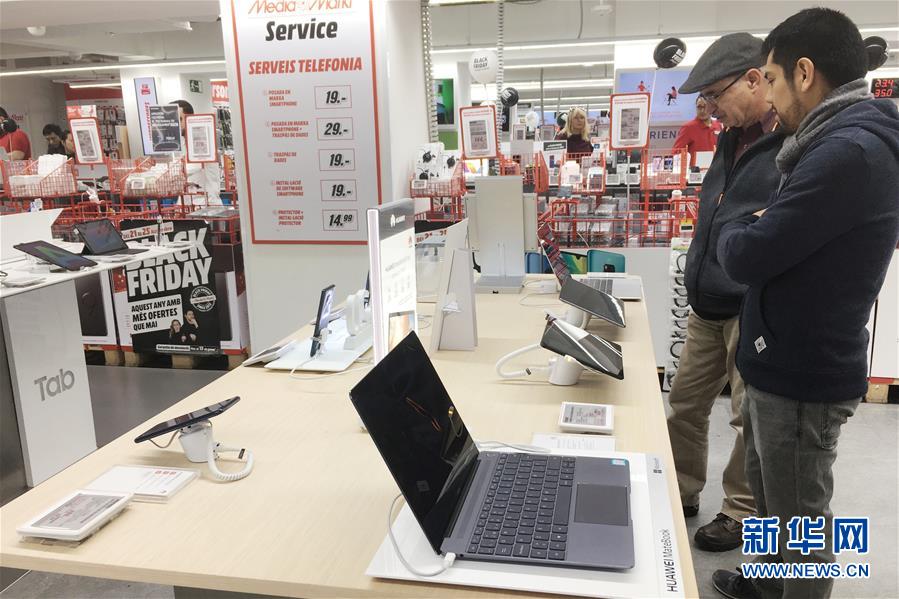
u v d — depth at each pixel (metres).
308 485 1.28
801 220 1.43
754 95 2.21
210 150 4.69
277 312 3.87
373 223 1.50
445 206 4.19
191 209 4.97
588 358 1.68
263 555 1.05
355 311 2.09
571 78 14.44
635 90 9.84
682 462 2.71
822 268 1.49
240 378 1.89
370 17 3.35
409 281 1.80
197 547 1.08
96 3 4.69
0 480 2.92
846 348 1.53
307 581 0.98
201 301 4.71
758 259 1.51
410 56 3.78
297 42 3.46
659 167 4.25
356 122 3.49
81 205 5.02
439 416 1.23
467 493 1.16
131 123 12.18
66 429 3.22
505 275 3.04
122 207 5.01
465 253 2.03
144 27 8.23
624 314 2.45
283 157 3.63
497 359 1.99
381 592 0.95
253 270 3.84
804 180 1.43
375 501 1.21
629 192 4.23
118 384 4.59
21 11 4.90
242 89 3.59
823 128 1.48
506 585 0.93
